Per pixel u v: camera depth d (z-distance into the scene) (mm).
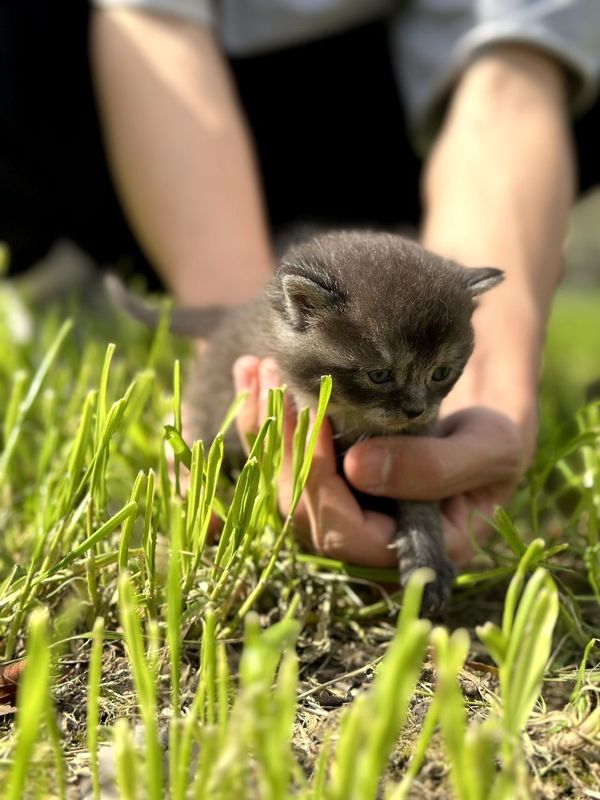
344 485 378
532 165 527
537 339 467
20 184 658
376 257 410
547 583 257
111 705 304
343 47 669
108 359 340
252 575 366
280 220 737
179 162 548
